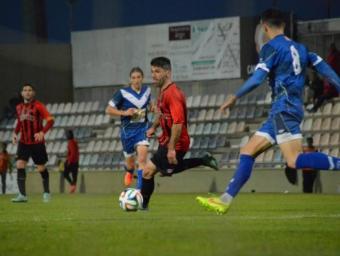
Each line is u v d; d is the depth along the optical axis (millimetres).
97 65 83188
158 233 19547
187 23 78312
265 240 17609
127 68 81625
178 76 78875
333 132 68188
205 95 77188
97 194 65062
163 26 79562
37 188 73375
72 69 84625
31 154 44594
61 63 85000
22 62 84438
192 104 76375
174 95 27625
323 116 69375
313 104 69562
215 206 24625
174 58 79062
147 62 80500
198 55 77938
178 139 27688
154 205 38781
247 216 26922
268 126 23750
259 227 21328
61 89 85125
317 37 74062
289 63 23125
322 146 67625
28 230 21500
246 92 22594
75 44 84250
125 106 42562
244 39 75750
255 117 73562
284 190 63719
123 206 30266
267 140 23781
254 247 15992
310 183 61969
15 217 28625
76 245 17266
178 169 29062
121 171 70438
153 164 29172
